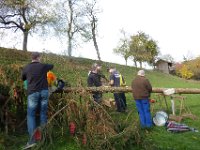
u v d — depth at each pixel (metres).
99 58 24.50
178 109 6.45
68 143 3.74
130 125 3.84
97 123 3.70
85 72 5.73
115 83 5.98
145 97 4.71
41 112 3.81
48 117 4.08
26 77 3.83
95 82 5.31
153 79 19.95
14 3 15.89
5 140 3.73
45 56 5.12
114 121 3.98
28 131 3.82
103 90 4.93
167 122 4.84
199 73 28.03
